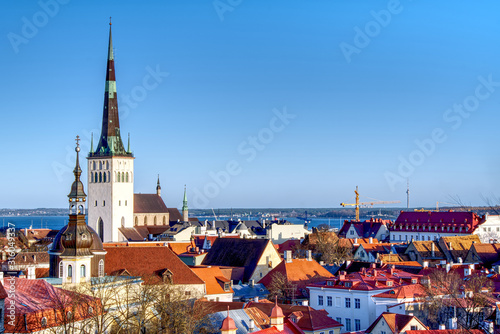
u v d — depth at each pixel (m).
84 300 143.00
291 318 161.38
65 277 167.00
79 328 136.50
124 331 149.88
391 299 181.12
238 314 158.00
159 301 160.00
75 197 170.62
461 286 181.50
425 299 173.50
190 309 160.75
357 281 191.88
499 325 150.75
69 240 168.00
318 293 197.12
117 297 164.38
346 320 190.12
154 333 153.50
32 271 167.62
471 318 146.38
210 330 151.88
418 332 142.25
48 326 130.00
